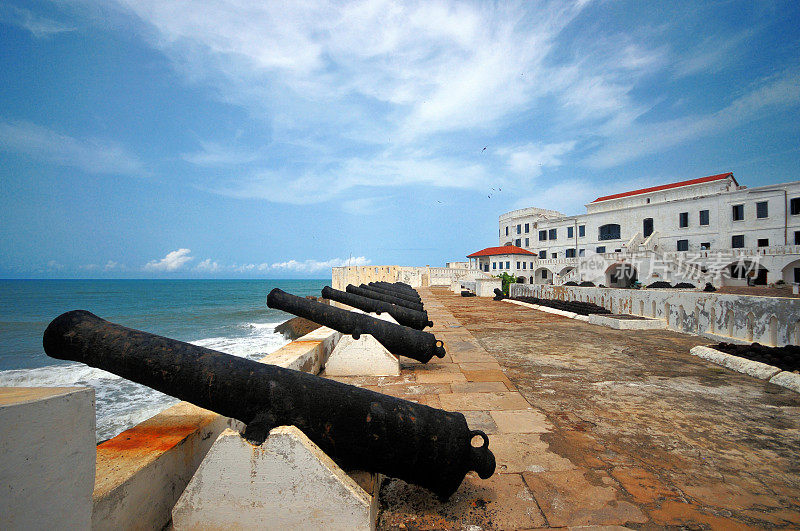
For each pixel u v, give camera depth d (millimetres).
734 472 2697
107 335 2029
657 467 2770
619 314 10688
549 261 42531
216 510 1908
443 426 2186
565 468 2760
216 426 2580
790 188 27703
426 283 41812
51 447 1252
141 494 1832
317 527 1893
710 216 31828
